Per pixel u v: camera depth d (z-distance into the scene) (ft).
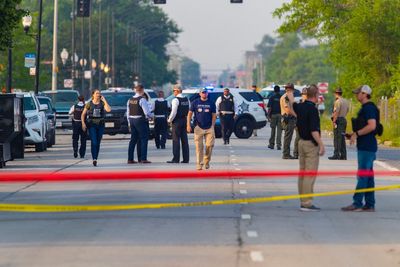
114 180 175.94
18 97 211.41
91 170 197.77
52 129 292.61
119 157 237.66
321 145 135.64
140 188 162.30
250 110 334.85
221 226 118.83
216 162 220.02
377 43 382.42
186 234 112.37
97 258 96.89
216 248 102.89
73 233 113.39
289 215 130.21
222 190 159.74
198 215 128.67
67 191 158.30
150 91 355.15
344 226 121.08
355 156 247.70
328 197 152.15
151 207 132.36
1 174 186.39
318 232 115.65
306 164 135.74
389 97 383.86
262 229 116.98
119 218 125.70
